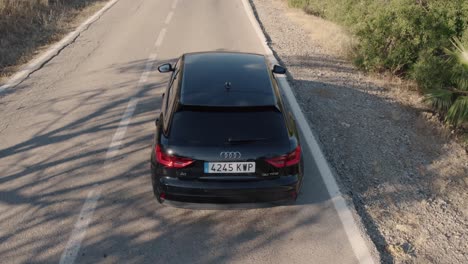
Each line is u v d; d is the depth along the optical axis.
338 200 5.19
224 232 4.62
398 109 8.52
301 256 4.30
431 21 9.83
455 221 5.11
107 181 5.39
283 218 4.87
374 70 10.73
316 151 6.28
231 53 5.82
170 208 4.95
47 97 7.83
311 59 11.14
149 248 4.34
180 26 13.80
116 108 7.45
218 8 17.31
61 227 4.58
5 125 6.70
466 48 8.62
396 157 6.48
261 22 15.34
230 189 4.24
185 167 4.17
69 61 9.91
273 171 4.27
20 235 4.44
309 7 18.19
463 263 4.39
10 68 9.26
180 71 5.17
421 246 4.59
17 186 5.22
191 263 4.17
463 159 6.73
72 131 6.59
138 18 14.80
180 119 4.24
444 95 8.41
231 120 4.21
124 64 9.84
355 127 7.31
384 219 4.99
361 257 4.30
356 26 10.73
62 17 13.88
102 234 4.50
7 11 12.30
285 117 4.43
